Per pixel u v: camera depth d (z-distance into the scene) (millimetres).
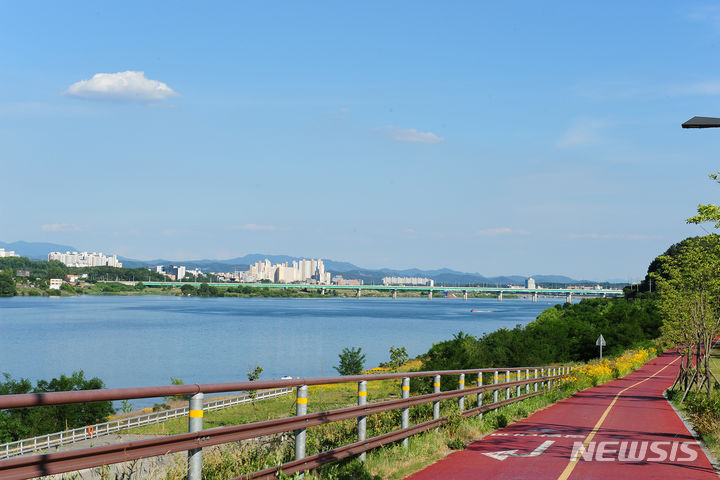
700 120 14492
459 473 10898
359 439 10594
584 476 10898
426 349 111688
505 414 18766
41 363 94875
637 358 68188
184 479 7039
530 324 104562
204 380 75625
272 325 174250
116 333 143750
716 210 18375
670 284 35000
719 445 14688
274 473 7938
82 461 5340
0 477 4676
